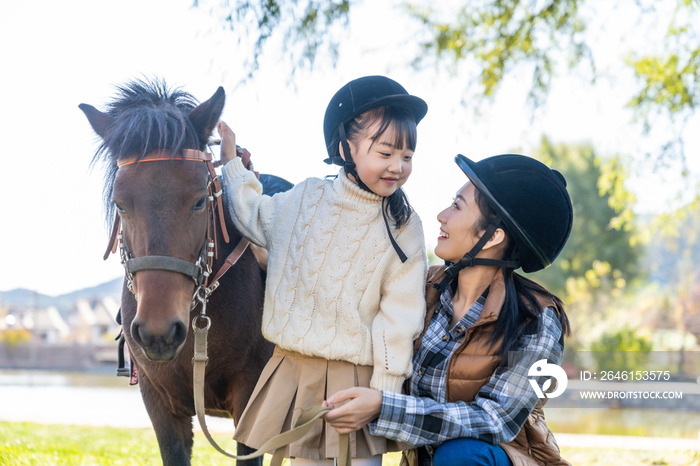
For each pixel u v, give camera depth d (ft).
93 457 11.94
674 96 17.72
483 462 4.57
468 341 4.97
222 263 5.93
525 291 5.17
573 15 17.37
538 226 5.01
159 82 6.04
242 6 15.31
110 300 131.34
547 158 24.75
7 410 24.03
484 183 5.05
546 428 5.15
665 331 54.19
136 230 4.83
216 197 5.57
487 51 18.85
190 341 5.79
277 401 4.77
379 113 5.01
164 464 6.33
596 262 56.34
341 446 4.45
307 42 16.34
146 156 4.93
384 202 5.14
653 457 11.91
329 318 4.83
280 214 5.37
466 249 5.24
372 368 4.93
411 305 4.93
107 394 32.86
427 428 4.54
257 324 6.32
